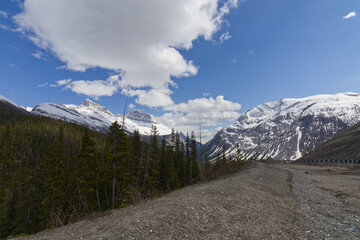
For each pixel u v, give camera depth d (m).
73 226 9.92
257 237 7.88
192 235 7.73
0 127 111.12
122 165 34.41
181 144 66.50
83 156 34.00
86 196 31.50
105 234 7.96
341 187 19.73
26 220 37.22
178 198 13.41
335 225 9.82
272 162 79.44
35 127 134.88
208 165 68.62
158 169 52.31
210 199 12.77
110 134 30.81
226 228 8.54
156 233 7.84
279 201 14.07
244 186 17.42
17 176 49.38
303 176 30.22
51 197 33.81
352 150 52.47
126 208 12.59
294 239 8.00
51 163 37.38
